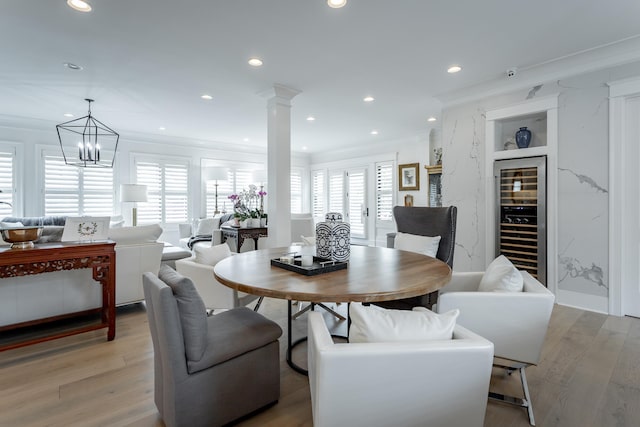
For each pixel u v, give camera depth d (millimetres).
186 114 4781
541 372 1988
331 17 2311
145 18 2303
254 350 1577
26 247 2207
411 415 1024
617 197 2928
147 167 6234
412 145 6547
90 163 5594
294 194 8508
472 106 3885
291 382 1895
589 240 3080
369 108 4547
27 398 1728
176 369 1339
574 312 3023
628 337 2482
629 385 1845
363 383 980
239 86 3648
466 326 1578
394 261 2061
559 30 2510
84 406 1661
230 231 4562
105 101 4160
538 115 3516
